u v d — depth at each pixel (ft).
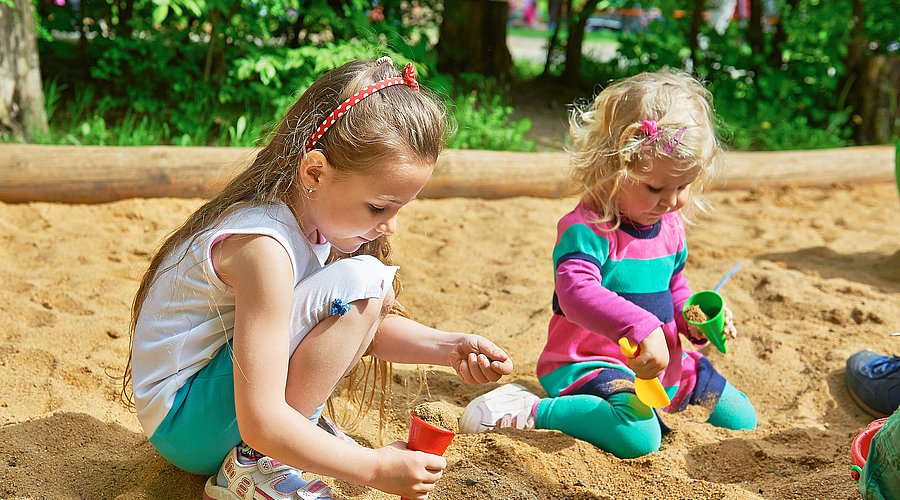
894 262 13.88
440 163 14.15
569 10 27.25
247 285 5.69
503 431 7.82
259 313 5.66
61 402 8.04
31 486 6.68
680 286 8.66
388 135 5.63
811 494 6.88
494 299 11.69
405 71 6.03
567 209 16.29
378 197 5.74
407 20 24.53
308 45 19.88
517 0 68.33
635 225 8.01
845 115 22.63
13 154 13.79
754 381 9.60
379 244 6.94
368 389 8.66
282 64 18.31
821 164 19.07
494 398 7.99
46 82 20.18
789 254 14.34
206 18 18.88
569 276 7.64
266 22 19.21
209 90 18.66
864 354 9.42
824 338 10.72
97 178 14.15
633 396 7.65
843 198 18.35
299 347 5.94
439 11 24.77
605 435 7.64
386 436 7.90
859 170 19.34
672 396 8.23
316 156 5.72
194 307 6.03
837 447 7.98
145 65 18.85
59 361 8.76
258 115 18.75
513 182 16.57
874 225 16.35
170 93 18.78
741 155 18.80
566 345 8.21
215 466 6.40
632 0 27.32
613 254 7.92
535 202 16.51
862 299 12.15
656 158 7.45
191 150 14.82
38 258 12.06
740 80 24.36
